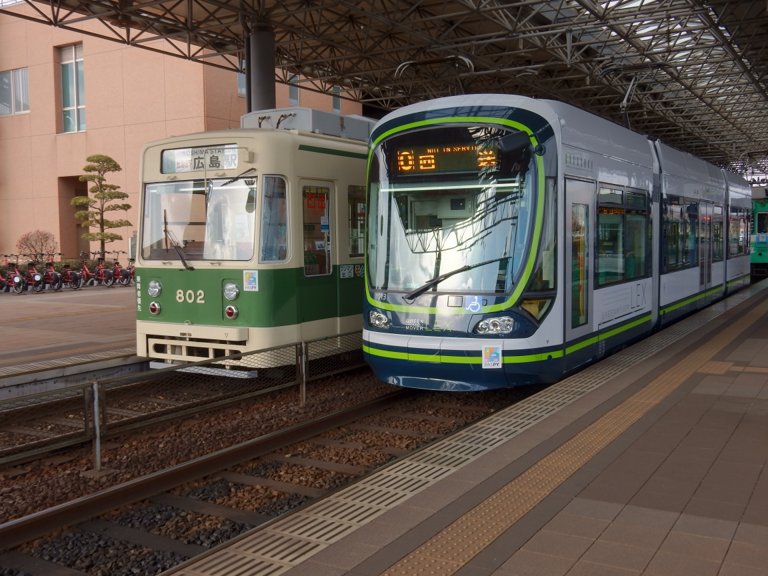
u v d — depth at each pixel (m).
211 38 20.69
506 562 3.76
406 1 18.73
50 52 35.06
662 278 12.13
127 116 32.81
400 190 8.34
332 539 4.34
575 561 3.76
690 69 24.64
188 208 9.74
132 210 33.12
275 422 8.36
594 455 5.52
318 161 9.90
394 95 28.30
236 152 9.34
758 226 28.11
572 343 8.36
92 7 17.19
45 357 11.45
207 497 6.09
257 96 17.89
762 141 41.19
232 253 9.38
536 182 7.80
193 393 9.80
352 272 10.59
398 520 4.34
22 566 4.85
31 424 8.55
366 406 8.64
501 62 24.30
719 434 6.03
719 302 17.08
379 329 8.38
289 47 22.34
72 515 5.46
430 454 5.92
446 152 8.11
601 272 9.29
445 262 8.03
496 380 7.84
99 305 20.81
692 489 4.78
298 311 9.56
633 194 10.64
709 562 3.72
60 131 35.53
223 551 4.20
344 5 16.66
